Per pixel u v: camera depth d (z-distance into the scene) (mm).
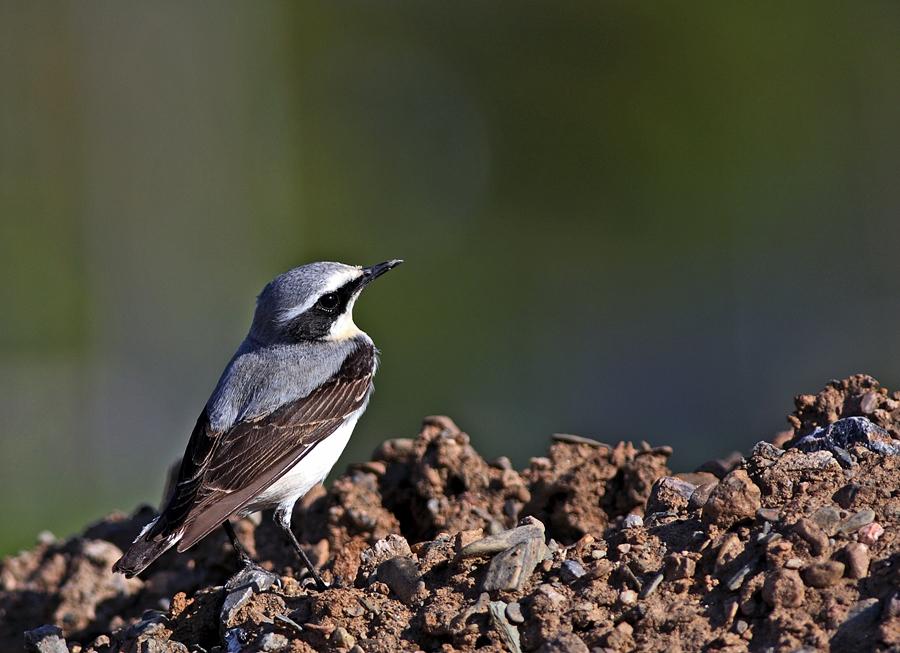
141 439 21453
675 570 4543
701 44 27391
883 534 4398
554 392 21453
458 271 26141
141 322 25375
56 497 17703
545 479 6648
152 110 27312
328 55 31016
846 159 26484
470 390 21844
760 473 5055
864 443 5145
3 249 24594
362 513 6660
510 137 29062
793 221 26016
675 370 21859
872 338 21422
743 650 4031
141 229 26484
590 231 26750
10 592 7684
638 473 6387
